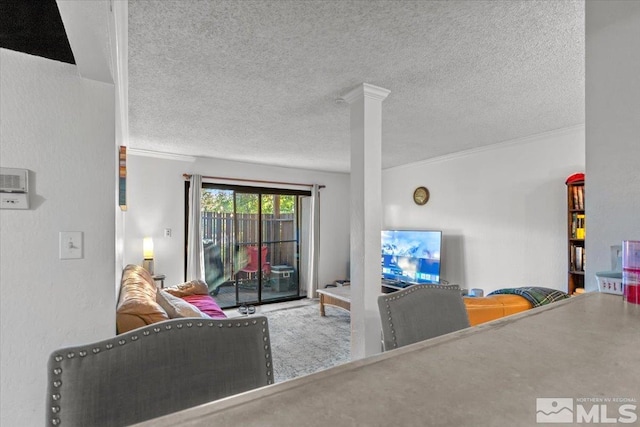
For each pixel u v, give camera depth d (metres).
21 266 1.49
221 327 0.87
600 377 0.54
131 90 2.58
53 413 0.68
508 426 0.41
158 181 4.87
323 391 0.50
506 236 4.28
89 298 1.61
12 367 1.47
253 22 1.72
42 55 1.50
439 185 5.21
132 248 4.65
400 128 3.65
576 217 3.41
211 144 4.33
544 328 0.78
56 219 1.55
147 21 1.70
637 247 0.99
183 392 0.79
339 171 6.51
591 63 1.24
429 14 1.66
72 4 0.94
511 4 1.58
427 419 0.42
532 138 3.97
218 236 5.43
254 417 0.43
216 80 2.40
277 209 6.03
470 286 4.70
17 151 1.49
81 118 1.60
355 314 2.54
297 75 2.32
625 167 1.14
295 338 3.83
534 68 2.23
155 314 1.93
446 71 2.26
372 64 2.17
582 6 1.59
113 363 0.73
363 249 2.48
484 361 0.60
